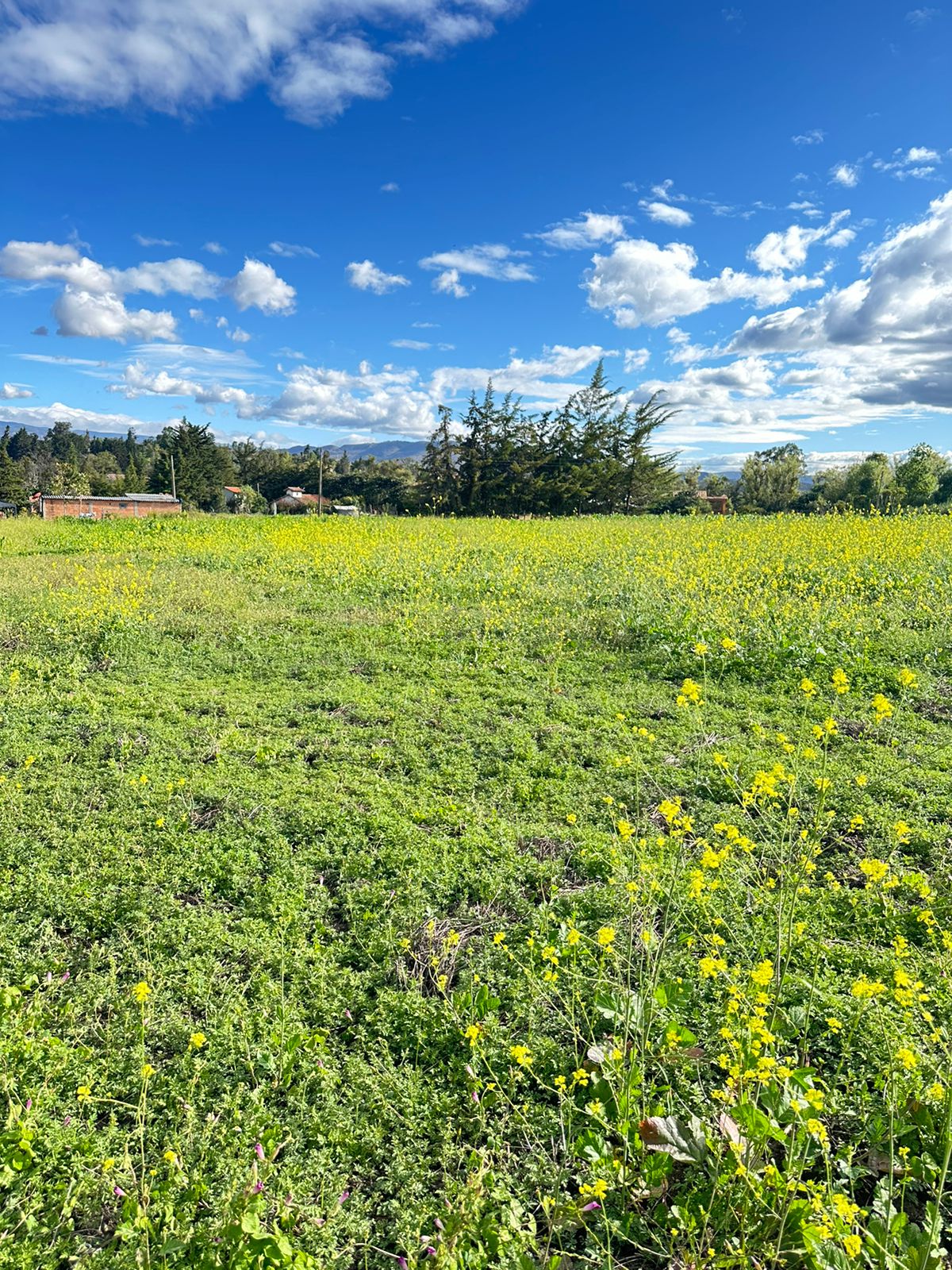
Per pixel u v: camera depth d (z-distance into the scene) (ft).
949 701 19.76
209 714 20.79
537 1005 9.96
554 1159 8.02
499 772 16.81
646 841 13.02
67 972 10.98
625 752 17.48
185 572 41.32
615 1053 8.00
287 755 17.93
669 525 67.92
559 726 19.10
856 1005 9.43
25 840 14.01
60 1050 9.33
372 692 22.07
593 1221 7.39
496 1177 7.70
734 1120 7.36
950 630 24.64
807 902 11.77
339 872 13.21
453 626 28.58
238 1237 6.61
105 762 17.44
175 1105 8.84
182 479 198.49
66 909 12.18
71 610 29.53
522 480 130.31
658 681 22.66
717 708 20.06
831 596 29.55
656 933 10.85
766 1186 6.83
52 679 23.34
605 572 37.83
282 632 28.55
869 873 9.86
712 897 11.64
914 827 13.64
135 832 14.35
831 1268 6.04
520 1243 6.94
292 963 10.96
